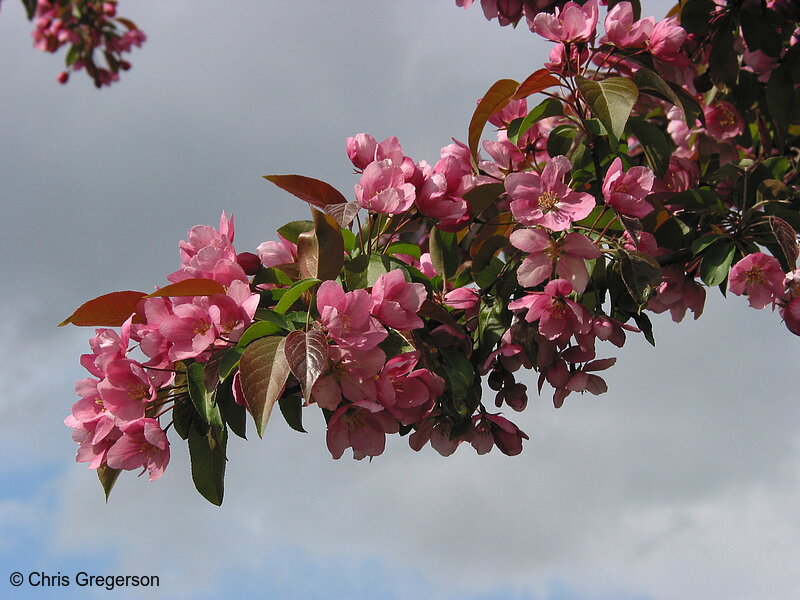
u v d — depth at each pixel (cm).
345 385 69
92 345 75
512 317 81
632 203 76
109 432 73
